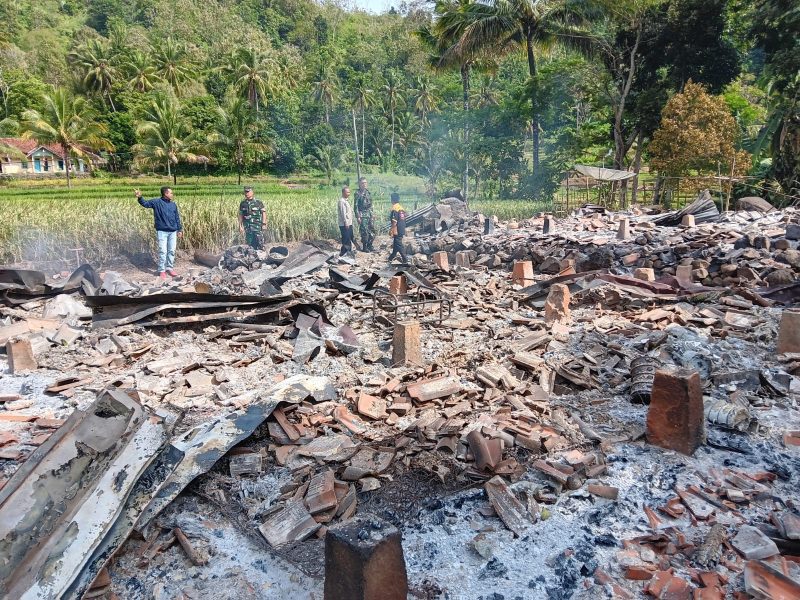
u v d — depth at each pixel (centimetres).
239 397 550
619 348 638
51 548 291
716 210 1516
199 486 392
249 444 452
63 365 652
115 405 377
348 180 5244
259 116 6119
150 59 6438
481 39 2700
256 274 1126
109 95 5938
